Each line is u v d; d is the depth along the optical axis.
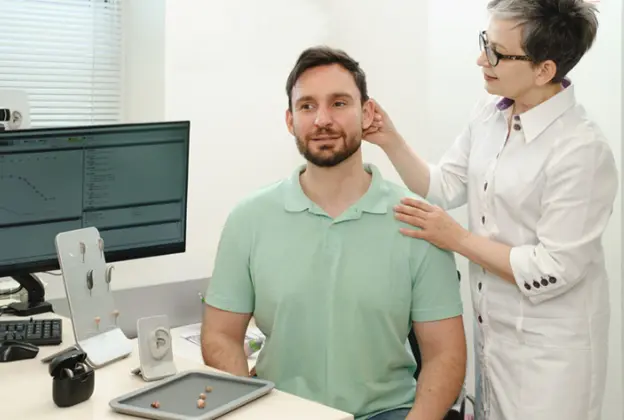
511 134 1.94
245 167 3.04
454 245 1.82
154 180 2.15
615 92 2.37
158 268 2.74
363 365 1.75
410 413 1.72
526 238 1.90
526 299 1.91
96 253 1.71
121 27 3.01
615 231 2.39
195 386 1.52
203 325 1.88
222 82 2.95
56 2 2.88
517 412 1.93
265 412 1.42
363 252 1.78
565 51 1.80
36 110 2.87
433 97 2.94
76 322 1.63
